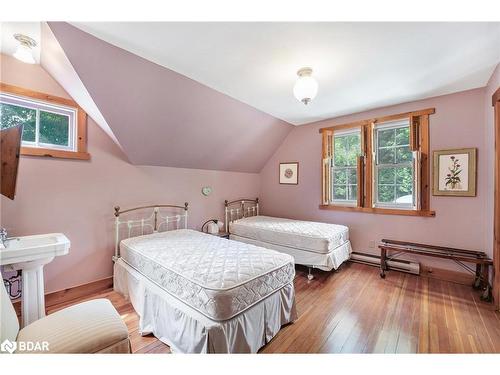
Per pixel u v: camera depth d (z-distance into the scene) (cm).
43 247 174
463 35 170
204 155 357
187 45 183
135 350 166
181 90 247
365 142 349
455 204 280
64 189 236
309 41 177
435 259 293
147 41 178
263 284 172
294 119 391
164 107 253
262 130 387
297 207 433
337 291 260
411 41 177
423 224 302
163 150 304
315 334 184
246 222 389
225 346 140
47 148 229
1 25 159
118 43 180
